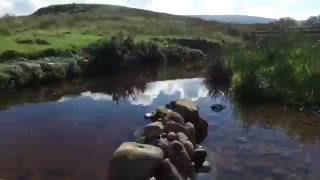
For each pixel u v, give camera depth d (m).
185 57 43.66
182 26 65.12
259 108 20.78
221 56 32.25
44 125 17.25
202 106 21.62
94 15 85.19
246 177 12.10
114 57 34.81
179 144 12.20
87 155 13.63
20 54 28.75
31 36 36.19
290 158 13.64
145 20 74.31
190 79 31.72
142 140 13.91
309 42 29.11
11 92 24.27
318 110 19.98
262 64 24.94
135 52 39.09
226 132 16.69
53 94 24.39
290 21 58.09
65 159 13.26
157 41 46.44
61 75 28.70
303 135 16.25
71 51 33.16
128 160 10.70
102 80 30.33
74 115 19.08
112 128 16.84
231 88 25.66
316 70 22.06
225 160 13.44
